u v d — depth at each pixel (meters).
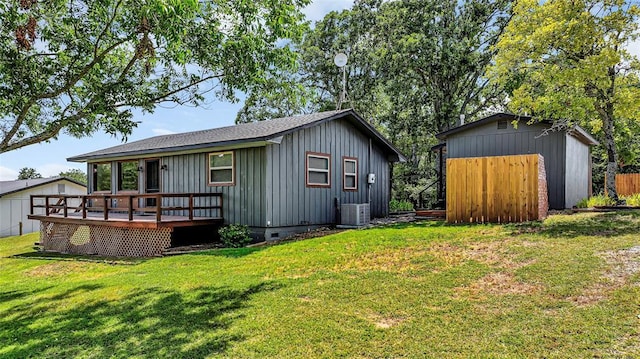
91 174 15.73
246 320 4.39
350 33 25.22
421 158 26.19
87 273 8.48
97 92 6.42
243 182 10.99
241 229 10.48
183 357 3.62
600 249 5.55
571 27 8.99
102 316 4.96
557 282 4.50
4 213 21.66
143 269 7.82
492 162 9.02
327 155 12.35
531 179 8.59
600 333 3.31
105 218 11.09
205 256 8.45
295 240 9.64
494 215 8.96
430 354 3.31
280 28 6.24
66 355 3.89
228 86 6.88
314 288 5.28
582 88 9.81
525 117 11.85
